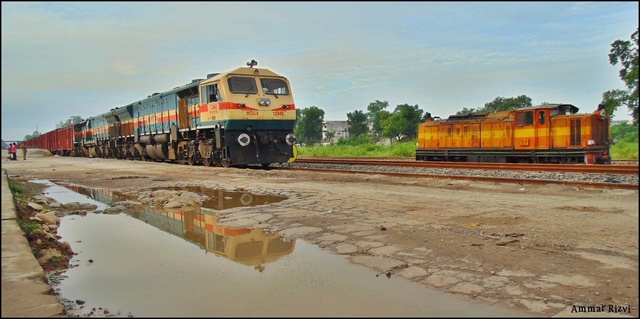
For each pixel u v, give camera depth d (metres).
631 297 4.08
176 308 4.05
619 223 6.88
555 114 18.20
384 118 79.19
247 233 7.12
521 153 18.95
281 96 19.69
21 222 7.19
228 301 4.19
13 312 3.67
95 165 26.30
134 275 5.11
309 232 6.91
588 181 11.13
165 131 25.44
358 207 8.91
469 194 10.38
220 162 20.36
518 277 4.65
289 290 4.44
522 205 8.71
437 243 5.98
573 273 4.73
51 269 5.45
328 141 94.00
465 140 21.31
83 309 4.13
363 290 4.38
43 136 66.88
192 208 9.89
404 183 12.86
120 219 8.85
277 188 12.46
